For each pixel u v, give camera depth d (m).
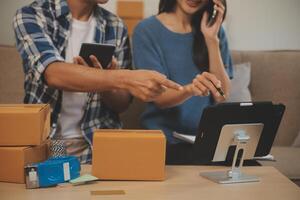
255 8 2.77
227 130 1.28
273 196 1.16
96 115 1.85
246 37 2.79
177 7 2.05
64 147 1.38
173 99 1.82
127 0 2.64
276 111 1.30
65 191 1.17
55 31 1.74
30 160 1.25
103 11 1.92
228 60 2.16
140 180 1.26
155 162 1.26
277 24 2.80
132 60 2.01
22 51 1.67
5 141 1.24
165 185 1.23
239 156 1.33
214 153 1.30
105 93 1.80
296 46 2.81
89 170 1.35
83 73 1.48
